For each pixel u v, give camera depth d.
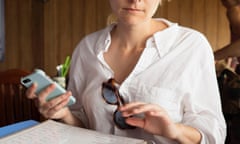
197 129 0.77
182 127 0.75
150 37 0.85
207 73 0.82
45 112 0.79
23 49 2.94
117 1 0.78
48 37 2.95
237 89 1.12
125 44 0.88
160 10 2.66
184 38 0.85
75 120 0.90
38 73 0.73
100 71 0.87
